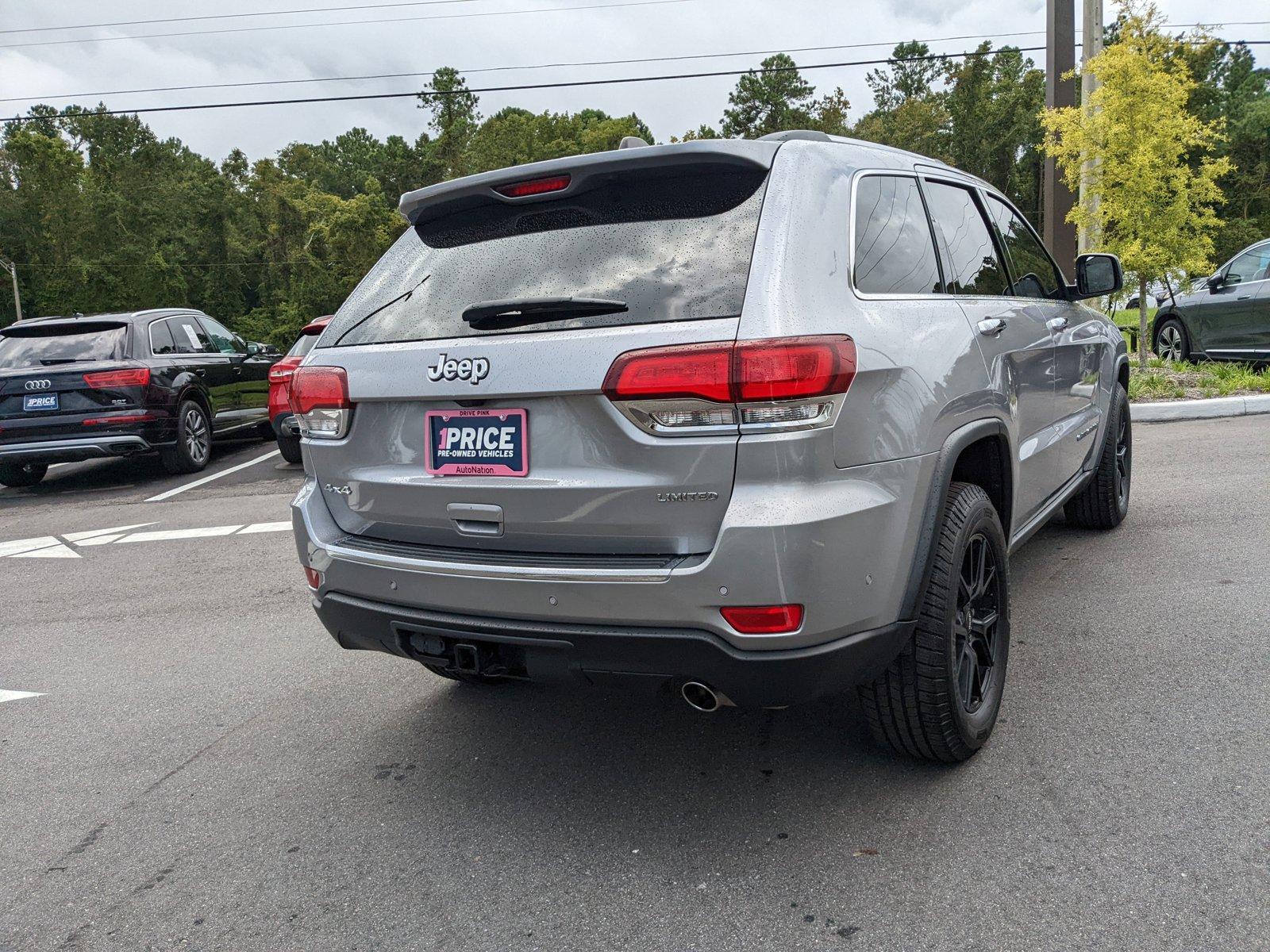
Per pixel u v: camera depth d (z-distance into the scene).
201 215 86.81
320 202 93.62
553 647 2.38
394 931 2.24
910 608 2.45
